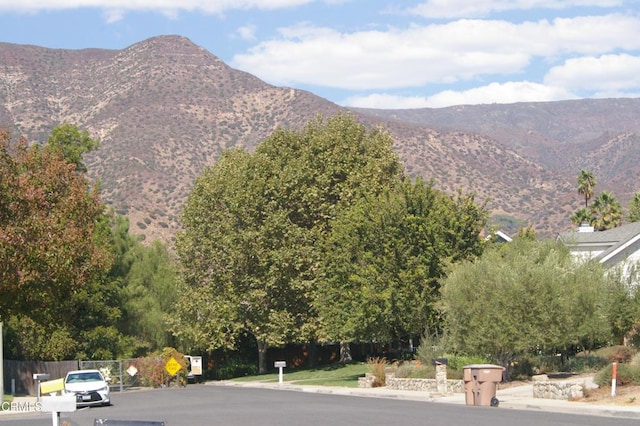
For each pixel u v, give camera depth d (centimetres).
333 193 5844
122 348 6059
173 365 5241
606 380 2989
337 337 5075
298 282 5634
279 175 5825
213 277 5984
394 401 3250
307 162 5894
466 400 2947
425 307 4519
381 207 4838
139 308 6306
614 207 8112
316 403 3191
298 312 5909
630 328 4131
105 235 6025
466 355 3922
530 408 2731
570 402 2750
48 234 2783
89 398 3572
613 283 4153
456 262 4244
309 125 6322
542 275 3609
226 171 6234
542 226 15762
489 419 2328
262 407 3030
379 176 5841
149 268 6694
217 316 5894
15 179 2752
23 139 3262
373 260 4703
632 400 2639
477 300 3659
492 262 3866
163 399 3881
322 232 5691
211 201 6122
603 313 3844
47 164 3297
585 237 5625
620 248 5153
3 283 2598
